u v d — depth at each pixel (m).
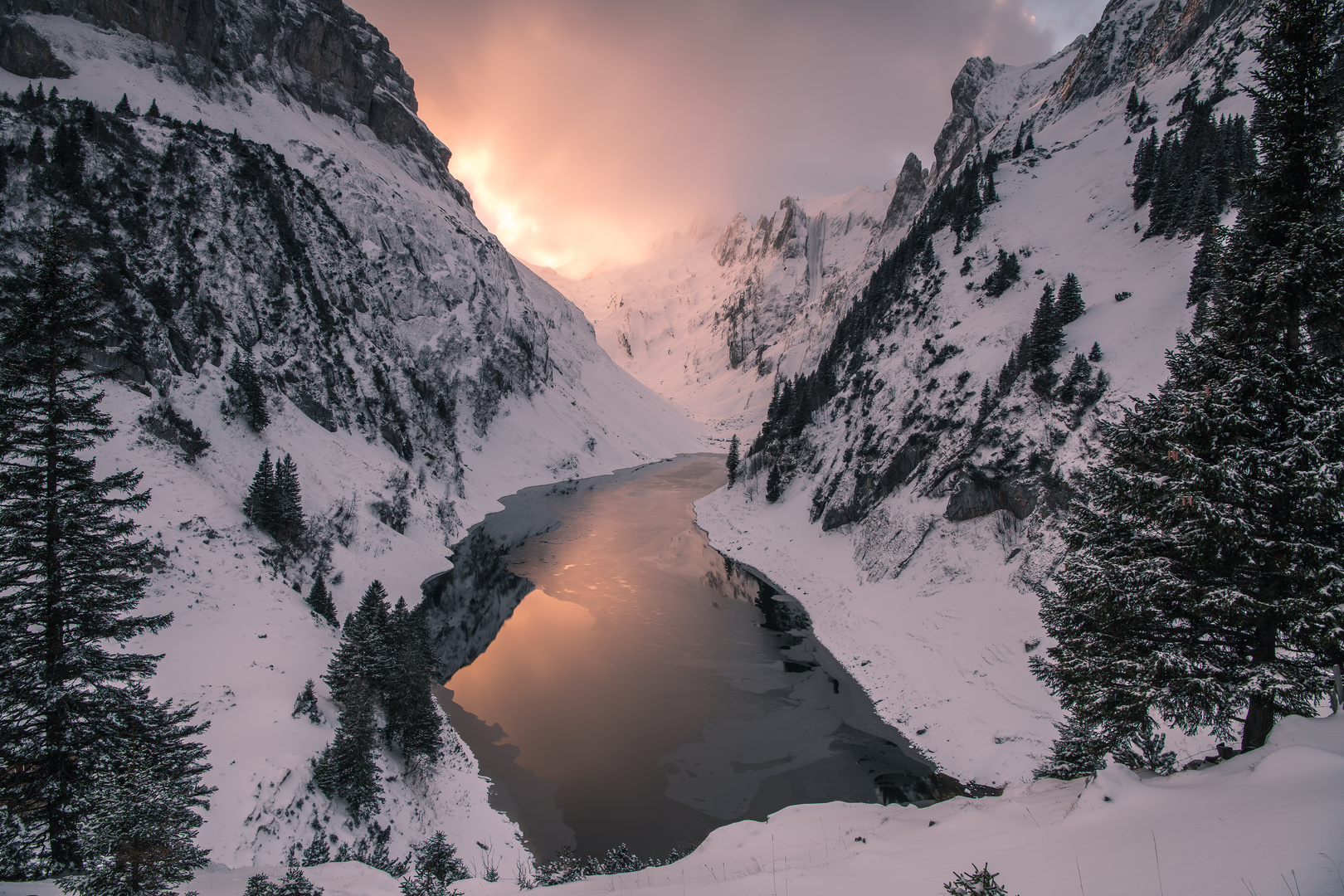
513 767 32.25
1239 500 11.61
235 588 37.09
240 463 50.16
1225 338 12.73
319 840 22.45
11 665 13.35
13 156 52.78
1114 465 14.21
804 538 67.50
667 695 39.22
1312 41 11.40
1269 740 8.87
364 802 25.05
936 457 54.22
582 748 33.81
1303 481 10.55
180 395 49.53
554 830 27.66
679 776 31.31
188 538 38.03
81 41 72.12
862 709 36.81
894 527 53.84
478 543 73.62
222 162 70.88
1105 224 66.69
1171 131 68.38
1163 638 13.19
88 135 58.97
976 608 41.44
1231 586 12.08
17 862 12.50
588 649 46.28
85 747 13.76
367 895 14.83
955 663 38.00
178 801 10.78
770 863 11.21
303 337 69.38
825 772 31.08
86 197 54.97
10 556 13.01
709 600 56.22
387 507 61.06
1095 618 13.92
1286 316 11.82
